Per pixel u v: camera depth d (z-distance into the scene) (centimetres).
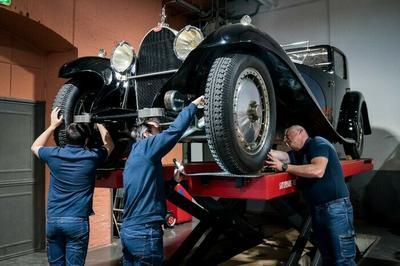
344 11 642
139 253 210
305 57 459
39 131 475
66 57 476
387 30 603
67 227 250
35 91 473
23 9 402
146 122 238
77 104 299
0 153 435
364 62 621
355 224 579
